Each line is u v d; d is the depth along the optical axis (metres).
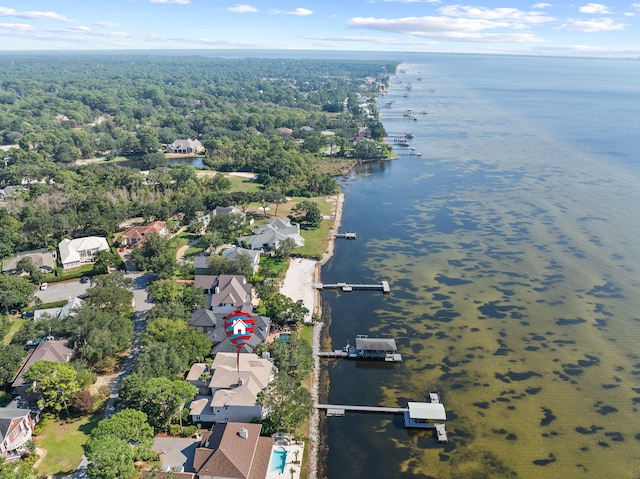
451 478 82.06
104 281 132.25
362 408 97.69
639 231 182.00
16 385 94.88
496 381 105.44
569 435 90.75
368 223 198.75
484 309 133.38
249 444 80.88
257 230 178.12
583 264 157.50
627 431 91.75
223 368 97.31
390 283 149.12
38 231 172.00
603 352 114.56
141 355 99.62
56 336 113.56
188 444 84.38
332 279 152.00
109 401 96.38
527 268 155.75
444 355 114.62
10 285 129.12
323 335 123.38
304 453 87.19
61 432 88.38
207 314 121.56
